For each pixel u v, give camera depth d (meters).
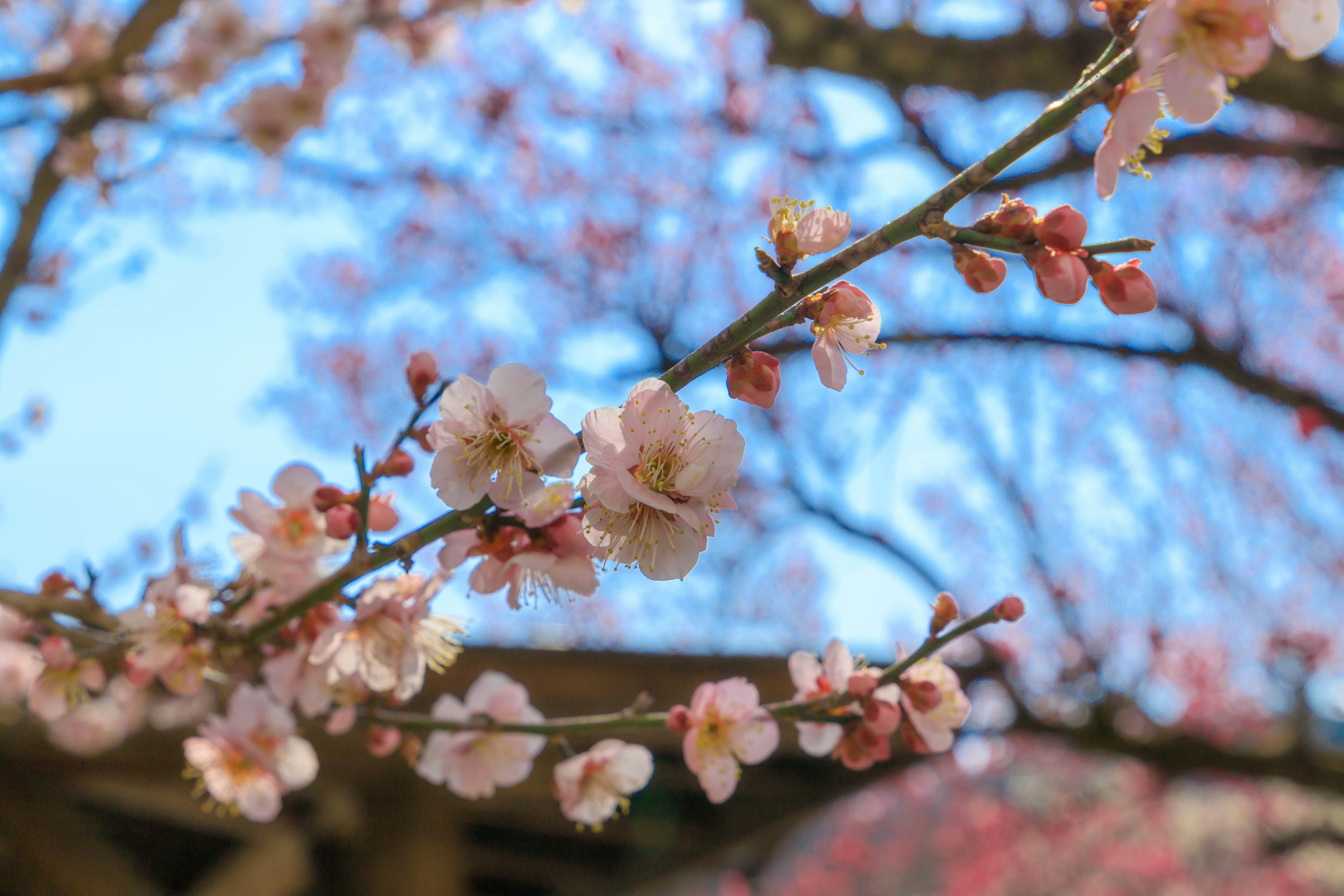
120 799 5.00
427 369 1.39
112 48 3.42
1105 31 3.39
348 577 1.33
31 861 4.18
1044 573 7.59
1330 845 7.78
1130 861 12.41
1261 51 0.96
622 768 1.79
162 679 1.70
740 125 7.18
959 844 13.24
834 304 1.15
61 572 1.91
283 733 1.91
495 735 1.85
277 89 3.76
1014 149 0.99
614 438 1.12
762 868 6.39
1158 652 8.39
